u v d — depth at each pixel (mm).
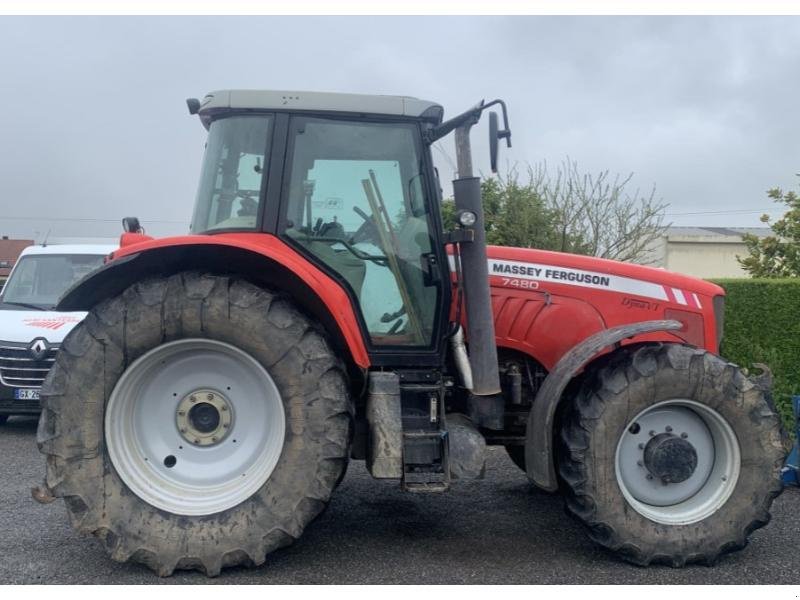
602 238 16656
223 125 4184
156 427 3932
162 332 3740
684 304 4672
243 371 3916
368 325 4219
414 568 3926
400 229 4234
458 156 4191
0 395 7406
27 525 4555
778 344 7445
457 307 4332
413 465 3949
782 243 10477
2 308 8211
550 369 4637
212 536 3707
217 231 4113
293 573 3824
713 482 4164
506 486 5668
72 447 3701
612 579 3836
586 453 3975
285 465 3756
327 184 4184
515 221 16375
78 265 8773
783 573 3959
